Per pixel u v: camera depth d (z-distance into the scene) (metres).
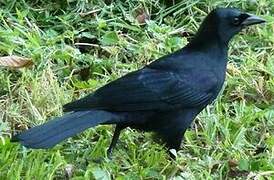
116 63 10.69
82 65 10.71
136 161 8.83
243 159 8.91
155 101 8.70
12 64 10.36
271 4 11.93
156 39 11.16
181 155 9.00
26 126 9.52
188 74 8.93
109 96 8.52
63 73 10.55
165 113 8.81
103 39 11.12
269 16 11.64
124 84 8.64
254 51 11.25
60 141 8.09
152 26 11.33
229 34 9.09
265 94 10.38
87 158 8.82
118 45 11.06
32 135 8.05
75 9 11.66
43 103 9.80
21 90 9.98
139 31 11.37
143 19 11.63
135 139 9.34
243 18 9.06
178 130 8.94
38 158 8.63
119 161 8.87
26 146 7.98
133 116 8.66
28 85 10.12
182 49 9.20
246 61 10.87
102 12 11.62
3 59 10.35
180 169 8.74
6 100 9.88
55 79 10.20
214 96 9.16
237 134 9.43
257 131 9.66
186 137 9.38
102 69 10.65
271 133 9.62
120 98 8.55
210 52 9.09
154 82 8.75
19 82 10.16
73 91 10.06
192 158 8.96
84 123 8.29
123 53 10.96
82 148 9.09
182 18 11.74
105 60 10.70
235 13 9.06
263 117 9.77
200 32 9.16
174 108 8.83
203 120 9.70
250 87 10.45
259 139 9.53
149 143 9.16
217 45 9.09
